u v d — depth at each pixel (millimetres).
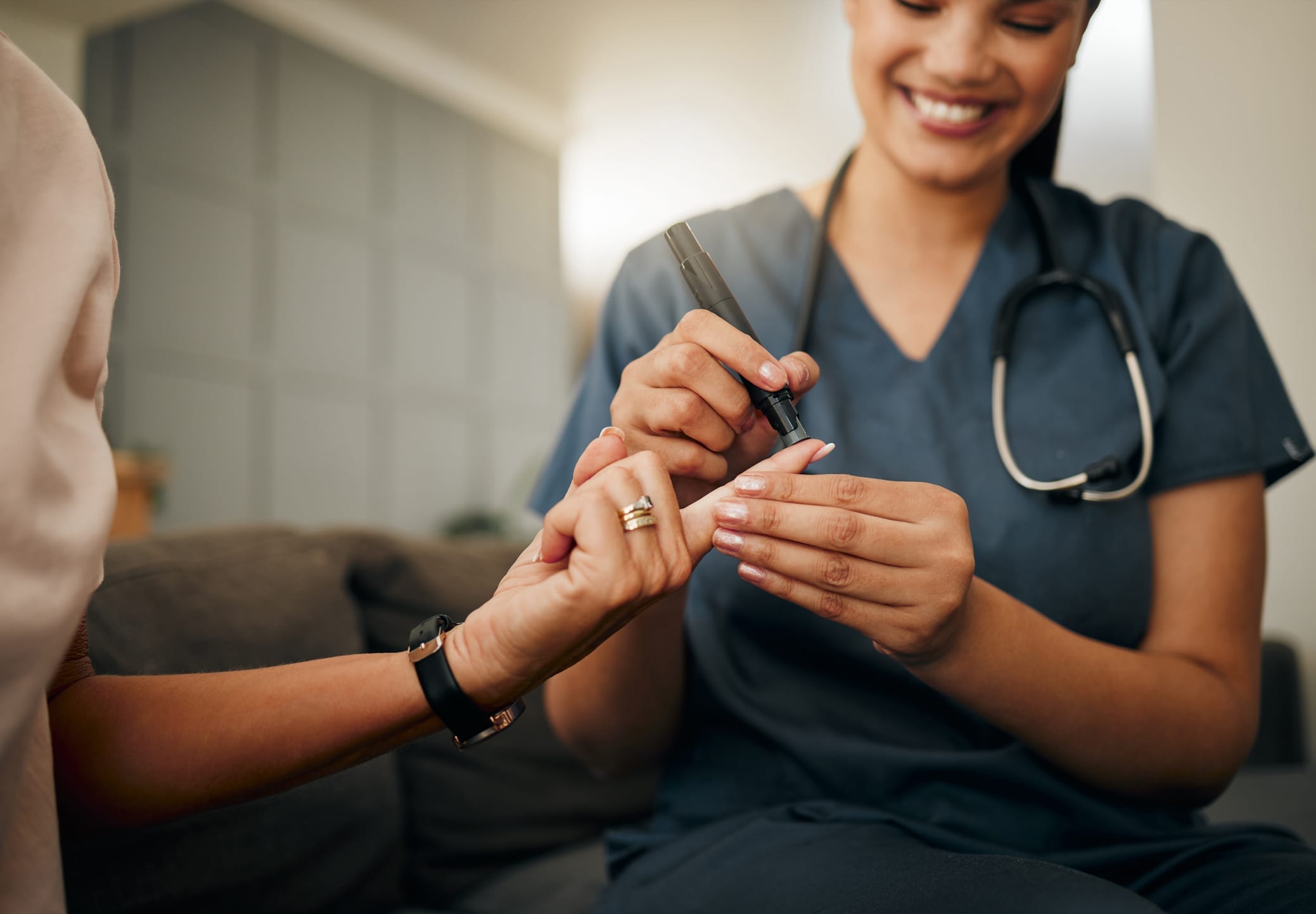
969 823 753
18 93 466
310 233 6188
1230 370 857
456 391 7020
